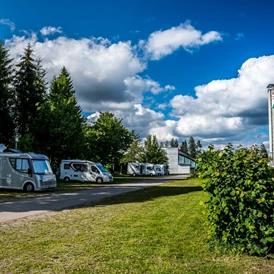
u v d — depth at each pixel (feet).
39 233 24.35
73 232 24.53
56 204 42.80
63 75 154.30
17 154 62.95
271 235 16.96
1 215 33.30
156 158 217.15
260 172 17.42
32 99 121.49
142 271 15.34
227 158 18.99
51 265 16.52
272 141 82.17
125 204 42.11
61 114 109.19
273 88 83.76
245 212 17.29
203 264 16.28
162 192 60.90
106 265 16.28
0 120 102.17
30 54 122.83
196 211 34.01
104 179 95.35
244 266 15.89
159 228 25.26
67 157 116.67
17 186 62.39
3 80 109.40
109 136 129.39
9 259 17.70
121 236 22.71
